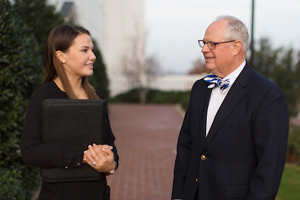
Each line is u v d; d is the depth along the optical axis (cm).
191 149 210
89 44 176
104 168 165
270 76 884
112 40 2227
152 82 2023
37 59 341
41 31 551
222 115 179
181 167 210
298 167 541
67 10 995
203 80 208
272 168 161
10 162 304
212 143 181
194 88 212
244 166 175
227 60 181
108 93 1227
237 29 177
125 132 903
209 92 196
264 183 161
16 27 300
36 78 338
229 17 183
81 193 168
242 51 183
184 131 215
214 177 179
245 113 175
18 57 296
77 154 160
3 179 272
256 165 175
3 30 280
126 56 2027
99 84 1138
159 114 1323
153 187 455
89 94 191
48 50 175
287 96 856
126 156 633
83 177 165
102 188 173
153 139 808
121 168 547
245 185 174
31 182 324
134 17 2192
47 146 158
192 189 193
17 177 304
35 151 157
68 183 167
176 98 1848
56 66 174
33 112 164
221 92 187
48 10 563
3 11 282
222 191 176
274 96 170
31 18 541
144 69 1930
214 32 179
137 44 2038
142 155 642
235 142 176
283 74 853
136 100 1912
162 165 570
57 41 171
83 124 162
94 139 165
